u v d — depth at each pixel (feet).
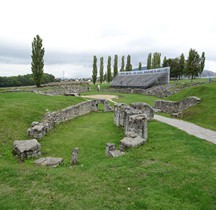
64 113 80.94
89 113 107.76
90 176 32.04
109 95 200.95
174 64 264.11
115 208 24.25
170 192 27.07
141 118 49.55
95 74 311.68
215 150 42.37
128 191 27.66
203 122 74.08
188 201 25.35
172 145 45.62
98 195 26.81
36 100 98.89
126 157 39.11
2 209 24.23
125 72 307.99
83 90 249.14
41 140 57.36
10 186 29.25
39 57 204.13
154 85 231.50
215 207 24.31
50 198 26.30
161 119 79.10
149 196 26.27
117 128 70.33
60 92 193.47
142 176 31.45
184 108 97.86
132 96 188.03
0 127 55.57
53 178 31.37
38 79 207.92
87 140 57.57
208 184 28.63
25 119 67.00
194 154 40.22
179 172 32.07
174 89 173.27
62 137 60.80
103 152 47.50
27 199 26.11
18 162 41.60
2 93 119.44
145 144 47.06
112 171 33.32
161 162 36.52
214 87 107.45
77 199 26.05
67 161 42.78
